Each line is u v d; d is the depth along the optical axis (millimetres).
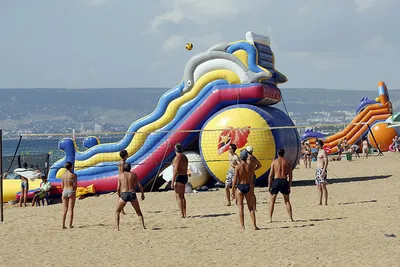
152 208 20188
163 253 13180
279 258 12141
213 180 27000
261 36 27859
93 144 27875
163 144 26531
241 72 26203
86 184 26891
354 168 37500
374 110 55094
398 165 37688
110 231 16062
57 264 12547
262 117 25547
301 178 32188
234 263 11953
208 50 26672
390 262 11250
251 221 16672
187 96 26688
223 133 25359
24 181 26312
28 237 15719
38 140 163000
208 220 17172
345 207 18578
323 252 12430
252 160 17938
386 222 15586
